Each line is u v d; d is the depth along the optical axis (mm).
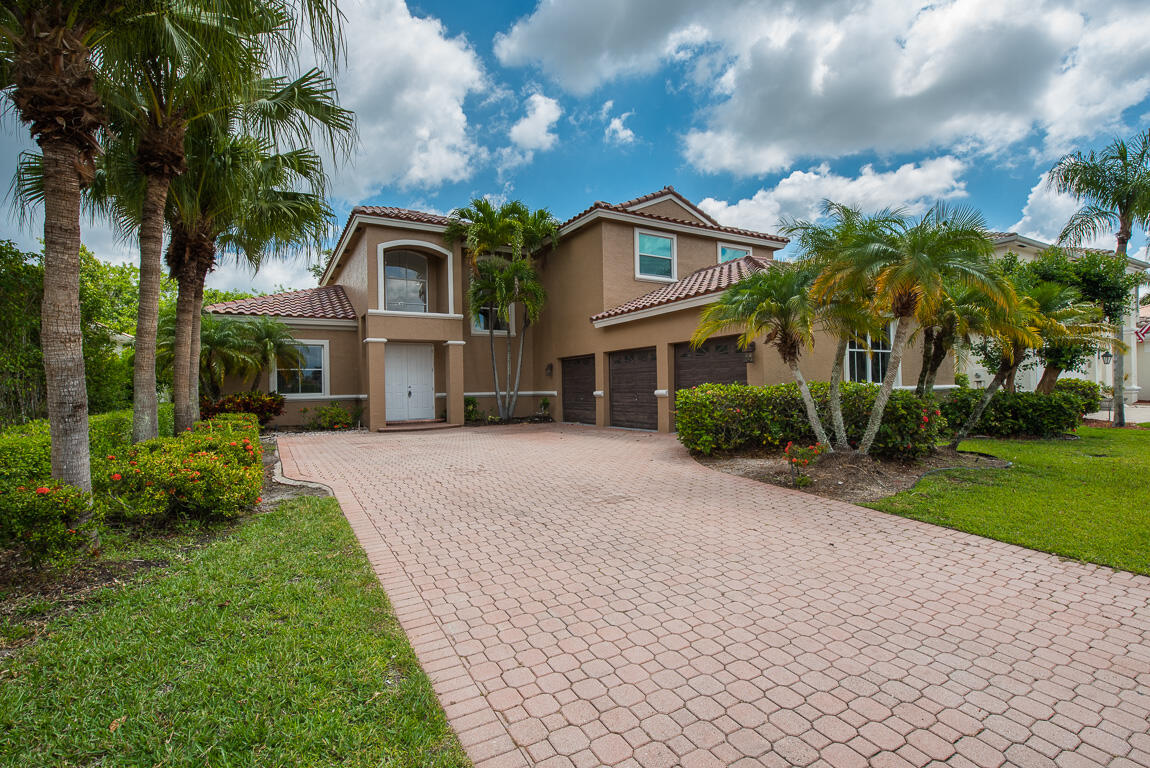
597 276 16031
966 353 12445
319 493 7406
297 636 3289
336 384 17531
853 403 9336
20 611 3527
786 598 4004
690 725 2559
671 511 6422
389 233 16266
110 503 5129
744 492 7301
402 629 3486
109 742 2340
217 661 2992
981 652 3232
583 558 4867
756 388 10070
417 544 5246
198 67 5562
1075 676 2975
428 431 16016
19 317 9797
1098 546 4965
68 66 4355
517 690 2848
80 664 2932
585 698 2775
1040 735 2482
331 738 2408
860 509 6418
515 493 7414
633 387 15062
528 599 3994
